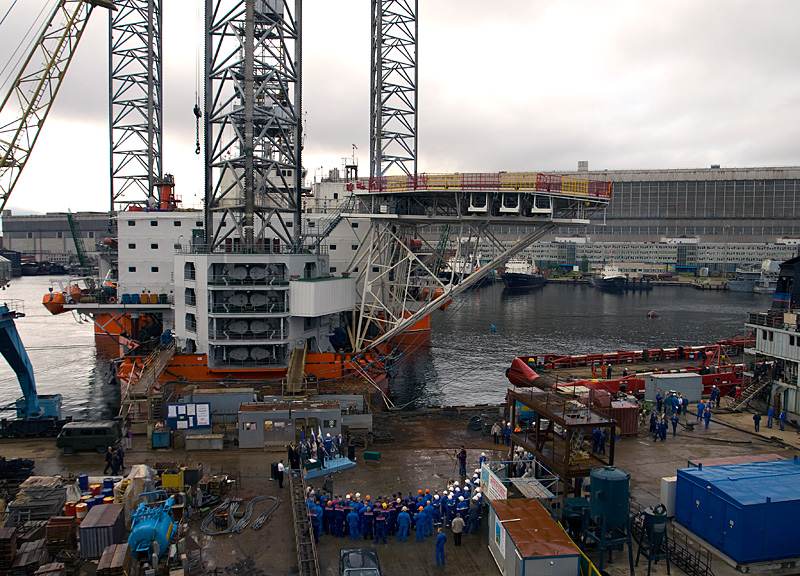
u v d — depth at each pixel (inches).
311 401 1523.1
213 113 2027.6
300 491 1127.6
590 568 822.5
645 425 1583.4
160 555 874.1
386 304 2509.8
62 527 881.5
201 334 1964.8
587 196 1893.5
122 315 3014.3
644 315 5182.1
